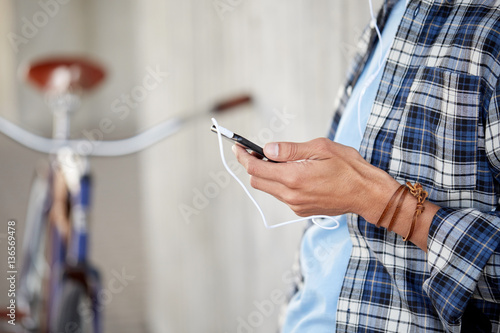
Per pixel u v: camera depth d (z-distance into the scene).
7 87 12.44
